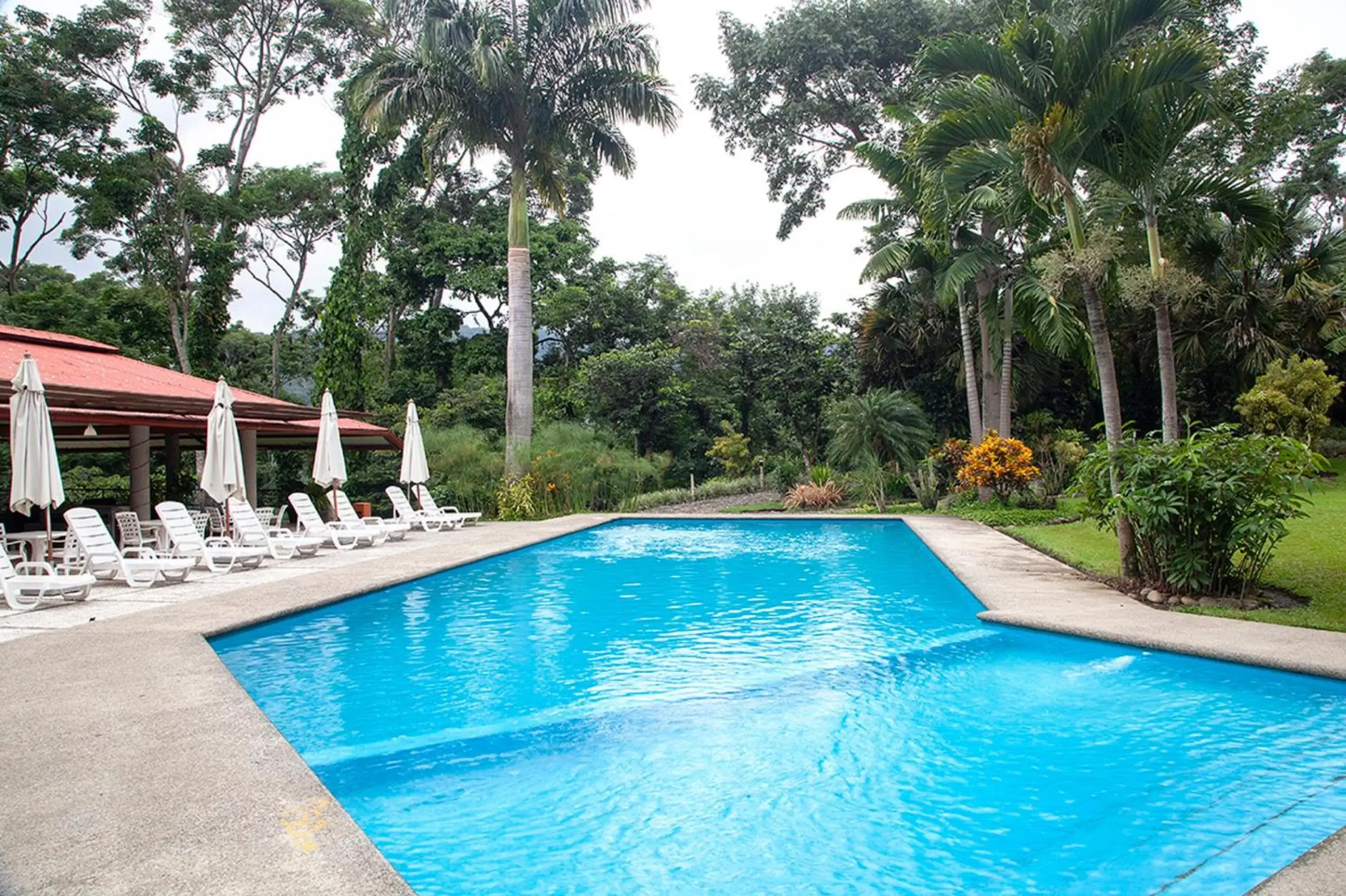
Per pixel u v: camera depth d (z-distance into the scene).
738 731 5.02
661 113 20.42
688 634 7.71
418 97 19.11
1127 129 8.65
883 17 22.11
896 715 5.25
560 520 18.84
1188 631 6.56
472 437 22.16
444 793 4.16
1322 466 7.41
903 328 23.44
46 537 10.23
